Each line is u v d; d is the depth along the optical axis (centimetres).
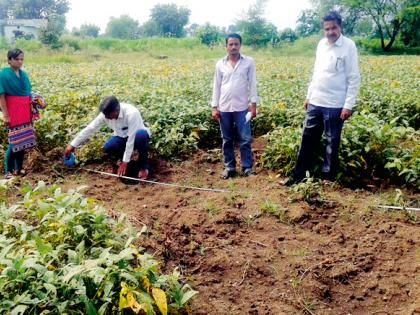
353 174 570
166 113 722
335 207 474
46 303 267
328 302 339
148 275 301
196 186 566
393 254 391
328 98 504
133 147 559
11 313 248
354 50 489
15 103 551
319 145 561
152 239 397
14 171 584
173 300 308
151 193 539
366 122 605
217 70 576
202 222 442
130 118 547
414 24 4409
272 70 1609
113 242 328
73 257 298
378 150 574
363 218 454
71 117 730
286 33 5075
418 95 886
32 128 578
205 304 328
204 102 827
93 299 278
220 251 394
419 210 471
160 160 646
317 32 5728
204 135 725
